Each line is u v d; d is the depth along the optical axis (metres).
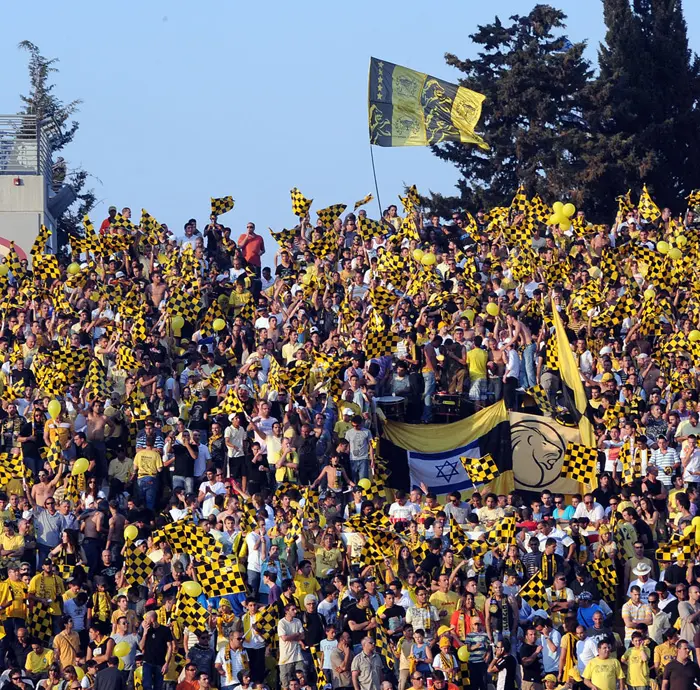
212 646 108.25
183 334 155.25
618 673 105.12
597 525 120.25
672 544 114.38
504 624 107.94
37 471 131.00
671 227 175.50
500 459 135.75
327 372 134.50
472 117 180.25
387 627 108.69
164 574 113.62
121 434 133.75
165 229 174.00
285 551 115.69
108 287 156.75
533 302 149.75
